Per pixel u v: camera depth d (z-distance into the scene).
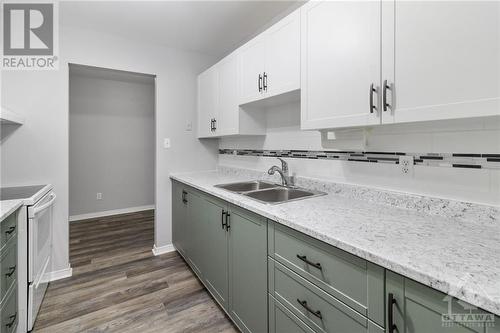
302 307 1.10
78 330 1.63
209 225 1.96
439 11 0.90
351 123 1.21
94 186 4.18
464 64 0.85
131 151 4.48
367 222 1.10
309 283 1.06
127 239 3.23
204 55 2.99
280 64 1.67
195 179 2.47
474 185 1.08
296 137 2.02
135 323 1.70
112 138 4.30
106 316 1.76
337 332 0.94
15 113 1.97
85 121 4.07
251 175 2.54
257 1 1.98
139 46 2.62
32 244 1.57
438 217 1.17
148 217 4.19
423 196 1.25
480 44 0.81
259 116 2.29
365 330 0.84
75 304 1.89
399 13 1.01
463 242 0.88
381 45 1.08
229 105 2.29
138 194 4.58
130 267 2.48
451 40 0.88
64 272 2.29
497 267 0.70
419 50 0.96
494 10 0.79
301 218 1.16
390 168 1.40
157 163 2.78
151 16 2.17
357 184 1.57
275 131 2.23
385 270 0.78
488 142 1.04
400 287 0.74
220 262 1.80
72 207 4.02
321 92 1.37
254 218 1.41
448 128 1.16
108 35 2.46
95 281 2.22
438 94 0.91
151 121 4.64
